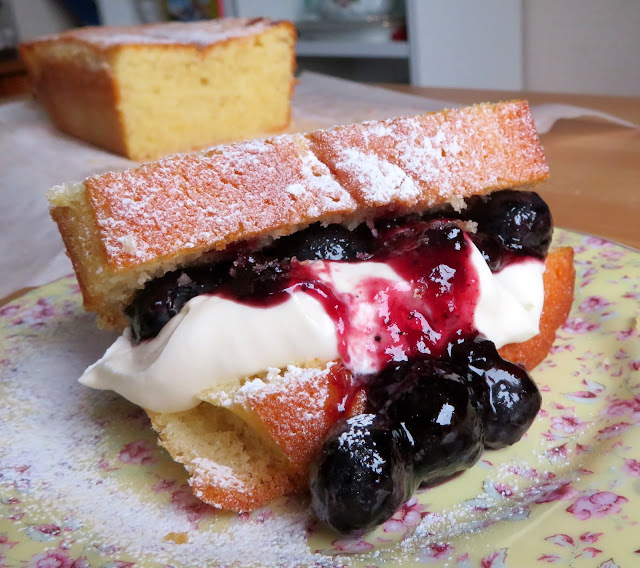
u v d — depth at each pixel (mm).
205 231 143
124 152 404
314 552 126
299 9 572
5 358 195
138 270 145
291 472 141
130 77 390
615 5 453
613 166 295
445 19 483
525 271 167
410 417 130
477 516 132
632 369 165
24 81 635
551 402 161
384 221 163
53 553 125
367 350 143
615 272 205
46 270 267
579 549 116
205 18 601
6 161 395
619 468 135
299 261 152
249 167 149
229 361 140
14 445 160
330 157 157
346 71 599
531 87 521
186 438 146
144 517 137
